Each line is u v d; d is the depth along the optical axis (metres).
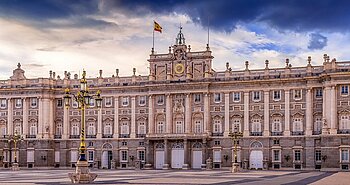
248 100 134.38
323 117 125.06
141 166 140.75
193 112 138.38
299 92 130.38
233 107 135.50
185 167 134.88
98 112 147.00
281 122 131.50
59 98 150.38
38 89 148.62
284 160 130.25
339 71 122.56
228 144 134.88
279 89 132.00
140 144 142.50
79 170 63.69
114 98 145.75
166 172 106.31
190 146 137.12
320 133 127.12
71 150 148.25
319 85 127.56
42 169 137.00
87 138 146.88
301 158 128.88
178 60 140.12
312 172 107.31
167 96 140.00
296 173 99.56
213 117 137.12
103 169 134.75
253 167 132.50
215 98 137.50
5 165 149.88
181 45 140.25
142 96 143.75
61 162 148.25
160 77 141.88
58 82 151.38
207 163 131.62
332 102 123.38
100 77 147.50
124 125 144.75
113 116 145.75
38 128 148.62
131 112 144.00
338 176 84.12
